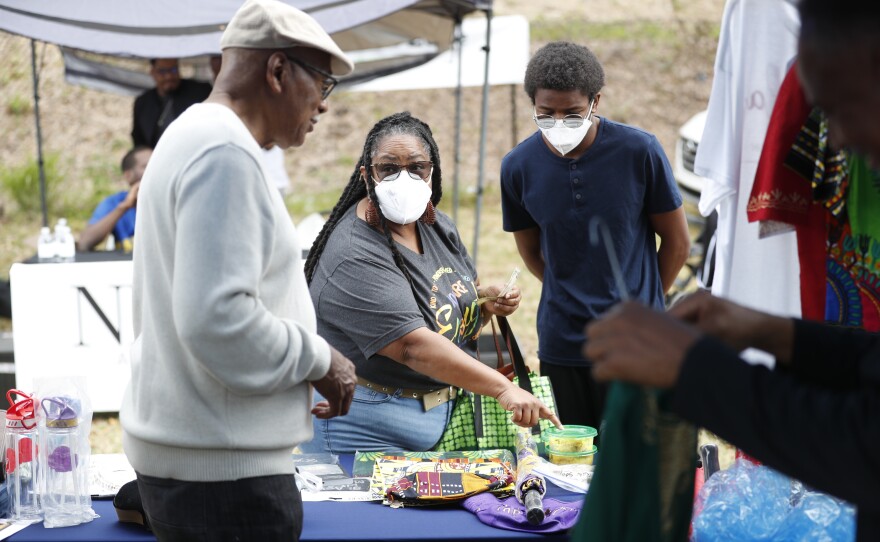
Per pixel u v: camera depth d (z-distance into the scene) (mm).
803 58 1163
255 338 1904
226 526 2047
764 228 2520
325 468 2834
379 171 2826
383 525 2439
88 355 5328
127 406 2184
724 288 2764
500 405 2988
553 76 3105
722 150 2697
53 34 5715
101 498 2711
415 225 3021
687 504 1523
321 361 2066
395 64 7938
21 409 2547
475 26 8141
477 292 3092
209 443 1997
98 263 5301
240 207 1913
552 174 3283
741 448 1173
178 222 1911
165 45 5715
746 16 2623
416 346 2744
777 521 2197
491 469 2676
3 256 9664
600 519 1466
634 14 14195
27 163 11328
